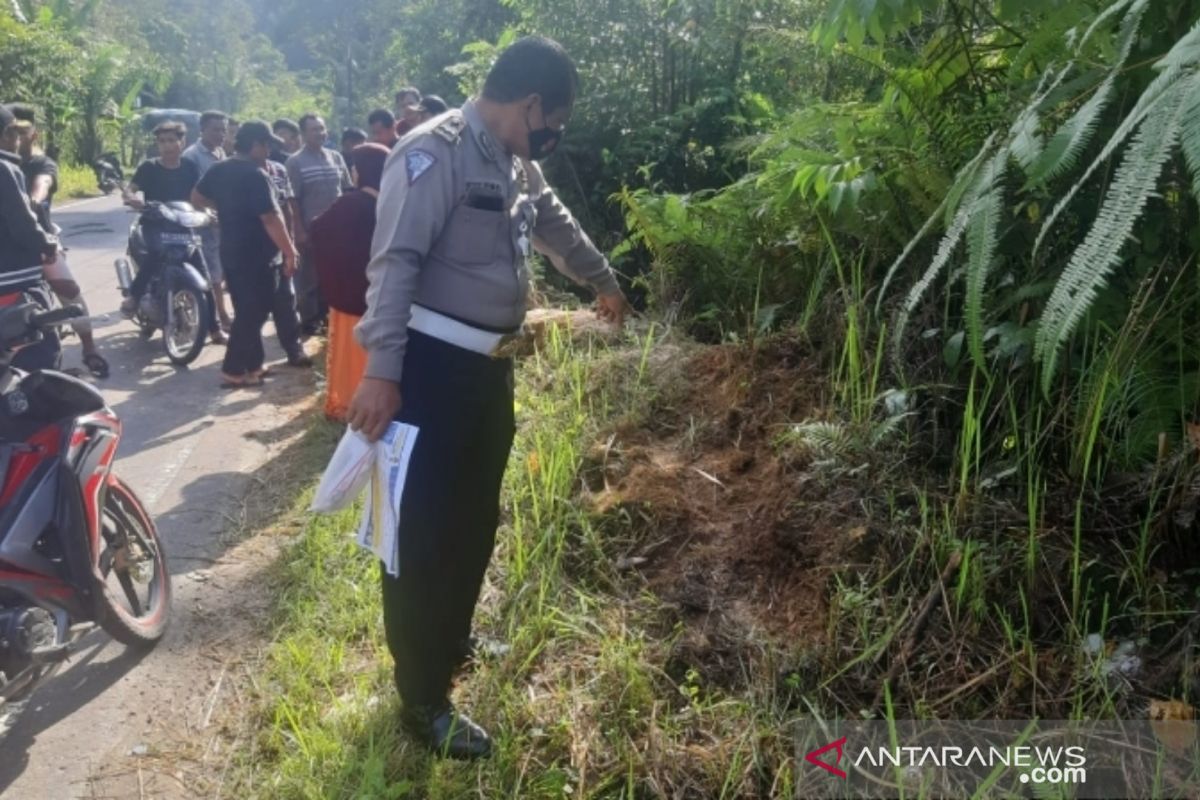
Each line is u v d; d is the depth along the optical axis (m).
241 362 6.79
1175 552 2.97
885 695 2.70
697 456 3.96
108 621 3.42
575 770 2.76
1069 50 3.04
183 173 8.03
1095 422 2.93
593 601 3.33
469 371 2.79
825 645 2.96
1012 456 3.29
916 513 3.22
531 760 2.83
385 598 2.89
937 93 3.94
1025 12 3.48
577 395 4.45
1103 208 2.26
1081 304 2.21
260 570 4.20
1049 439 3.25
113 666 3.58
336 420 5.71
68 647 3.20
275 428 5.96
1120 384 2.97
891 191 3.91
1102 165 3.15
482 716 3.01
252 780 2.96
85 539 3.29
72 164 23.25
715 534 3.50
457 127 2.70
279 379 7.04
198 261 7.65
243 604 3.95
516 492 3.90
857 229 4.09
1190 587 2.90
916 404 3.56
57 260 5.30
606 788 2.71
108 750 3.15
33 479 3.22
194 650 3.66
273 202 6.58
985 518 3.11
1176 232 3.03
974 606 2.88
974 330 2.61
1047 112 3.11
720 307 5.12
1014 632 2.87
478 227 2.72
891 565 3.11
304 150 8.13
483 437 2.88
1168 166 2.89
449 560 2.87
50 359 4.84
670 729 2.82
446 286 2.73
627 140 7.46
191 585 4.11
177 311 7.39
